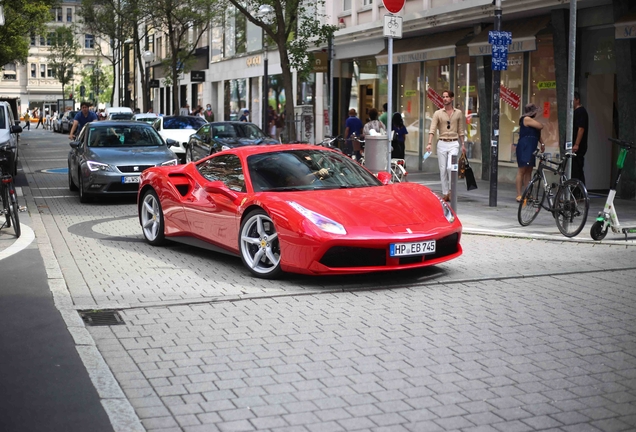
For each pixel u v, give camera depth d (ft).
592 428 12.91
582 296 22.61
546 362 16.43
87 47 339.57
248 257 26.16
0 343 18.08
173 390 14.85
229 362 16.53
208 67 152.46
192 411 13.76
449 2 67.72
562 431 12.78
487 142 64.69
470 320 19.90
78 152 51.26
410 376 15.56
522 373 15.71
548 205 34.99
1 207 36.42
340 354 17.04
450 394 14.53
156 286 24.38
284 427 13.00
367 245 23.50
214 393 14.67
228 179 28.07
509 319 20.01
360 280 25.00
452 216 26.09
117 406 13.94
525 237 33.65
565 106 54.19
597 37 52.65
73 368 16.17
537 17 57.67
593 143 54.65
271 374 15.74
